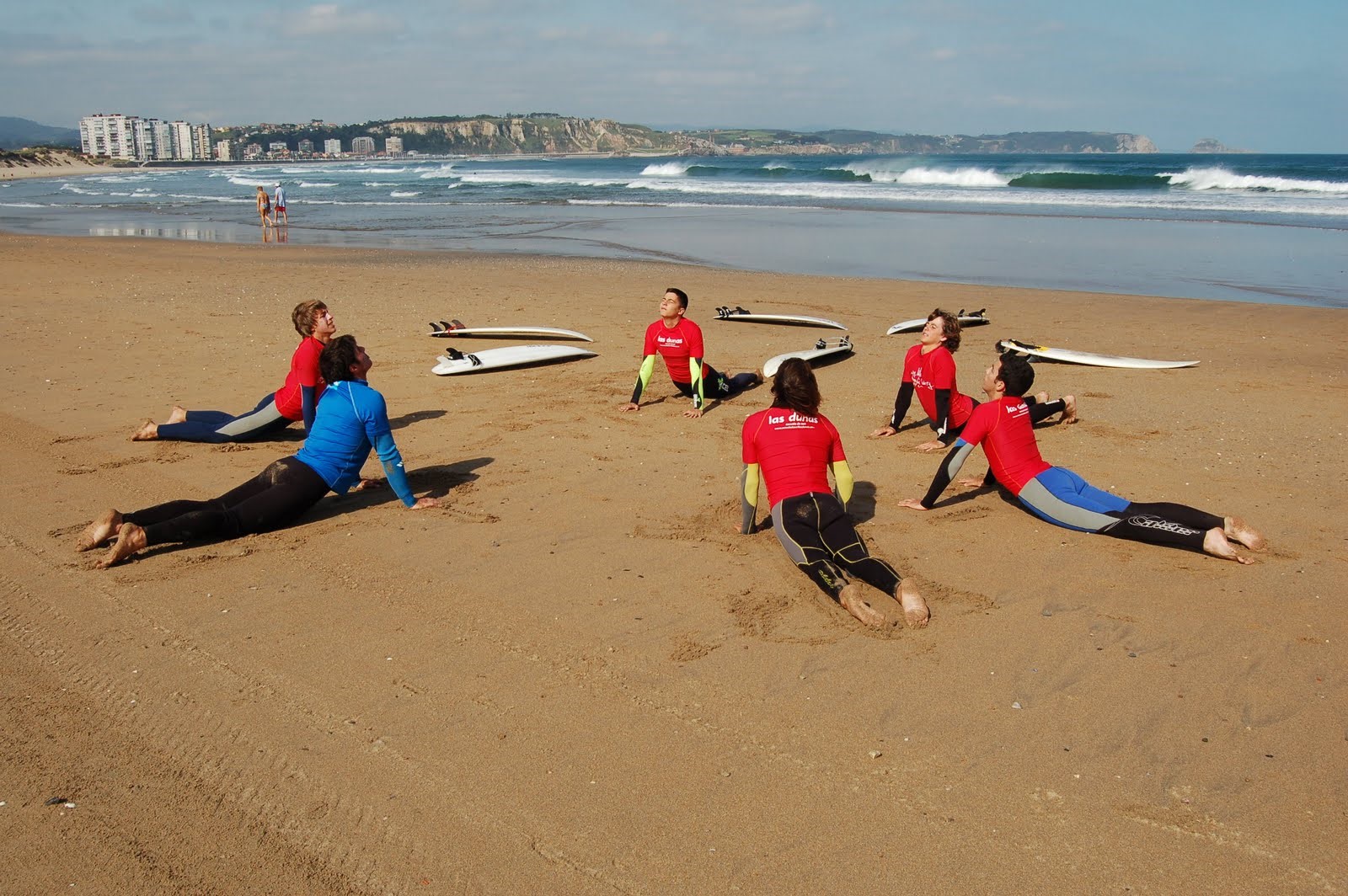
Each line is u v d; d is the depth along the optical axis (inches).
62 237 1017.5
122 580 194.7
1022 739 140.8
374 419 226.2
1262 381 383.6
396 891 110.9
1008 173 2057.1
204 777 131.5
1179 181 1679.4
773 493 202.4
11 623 176.1
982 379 386.3
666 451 287.0
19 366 386.6
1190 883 112.7
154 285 624.1
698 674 158.9
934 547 213.9
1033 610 183.2
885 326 510.0
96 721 144.9
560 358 415.2
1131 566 203.6
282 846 118.2
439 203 1635.1
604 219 1239.5
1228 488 253.4
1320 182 1530.5
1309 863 115.8
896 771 133.3
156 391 351.9
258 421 286.8
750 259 813.9
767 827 121.6
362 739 139.9
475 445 293.9
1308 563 203.9
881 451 291.0
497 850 117.4
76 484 252.2
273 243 989.8
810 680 157.2
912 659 164.4
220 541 216.5
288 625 175.6
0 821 121.5
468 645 168.1
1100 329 500.7
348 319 508.1
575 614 180.4
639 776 131.5
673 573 199.3
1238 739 141.4
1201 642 170.6
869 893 110.6
